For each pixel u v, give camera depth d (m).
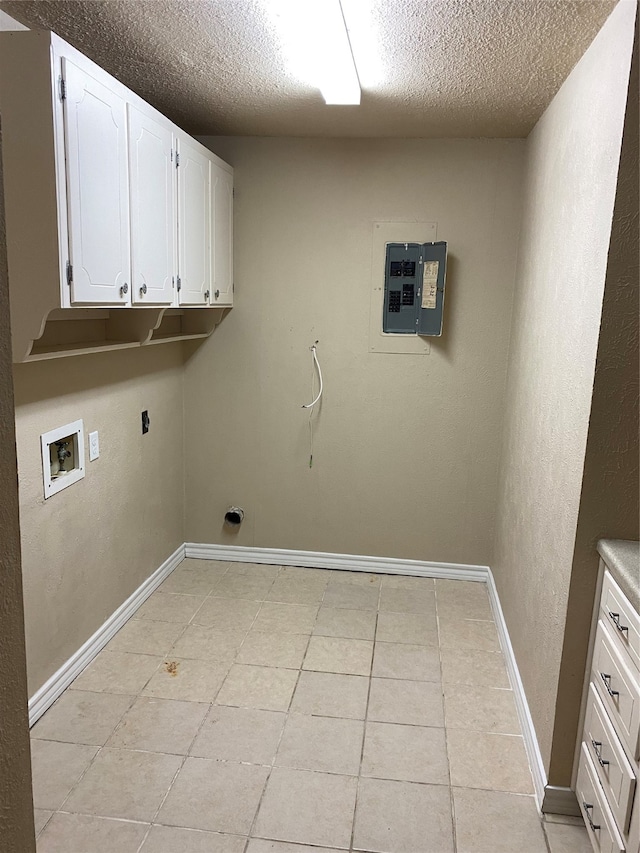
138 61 2.29
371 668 2.72
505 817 1.95
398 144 3.28
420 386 3.47
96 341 2.66
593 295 1.77
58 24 1.99
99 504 2.74
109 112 2.08
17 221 1.85
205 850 1.81
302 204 3.38
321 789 2.04
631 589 1.49
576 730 1.92
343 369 3.51
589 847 1.84
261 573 3.65
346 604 3.30
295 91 2.60
